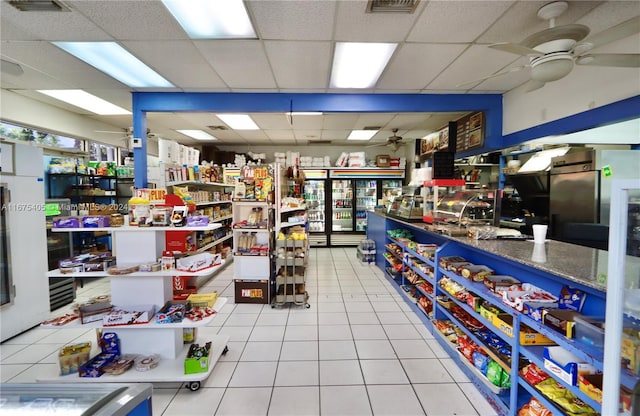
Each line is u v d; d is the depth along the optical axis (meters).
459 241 2.71
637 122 3.78
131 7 2.40
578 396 1.44
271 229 4.09
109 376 2.21
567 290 1.79
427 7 2.41
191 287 4.39
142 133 4.46
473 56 3.28
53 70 3.64
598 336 1.41
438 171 4.14
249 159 8.56
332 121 6.14
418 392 2.23
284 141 8.45
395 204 5.32
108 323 2.28
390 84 4.12
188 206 2.79
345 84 4.12
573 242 3.09
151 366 2.30
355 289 4.64
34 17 2.54
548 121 3.72
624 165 3.38
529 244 2.50
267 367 2.55
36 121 4.80
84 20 2.59
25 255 3.21
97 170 5.78
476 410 2.05
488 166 5.81
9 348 2.88
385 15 2.52
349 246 8.63
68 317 2.34
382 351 2.80
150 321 2.33
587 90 3.21
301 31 2.77
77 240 5.43
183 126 6.50
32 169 3.29
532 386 1.75
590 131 3.79
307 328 3.29
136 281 2.47
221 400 2.15
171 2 2.35
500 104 4.57
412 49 3.12
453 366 2.56
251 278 4.02
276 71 3.68
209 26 2.69
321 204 8.86
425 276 3.41
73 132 5.53
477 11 2.46
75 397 1.01
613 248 1.09
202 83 4.07
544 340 1.83
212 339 2.82
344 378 2.40
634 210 1.06
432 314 3.20
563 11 2.44
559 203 3.83
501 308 1.99
